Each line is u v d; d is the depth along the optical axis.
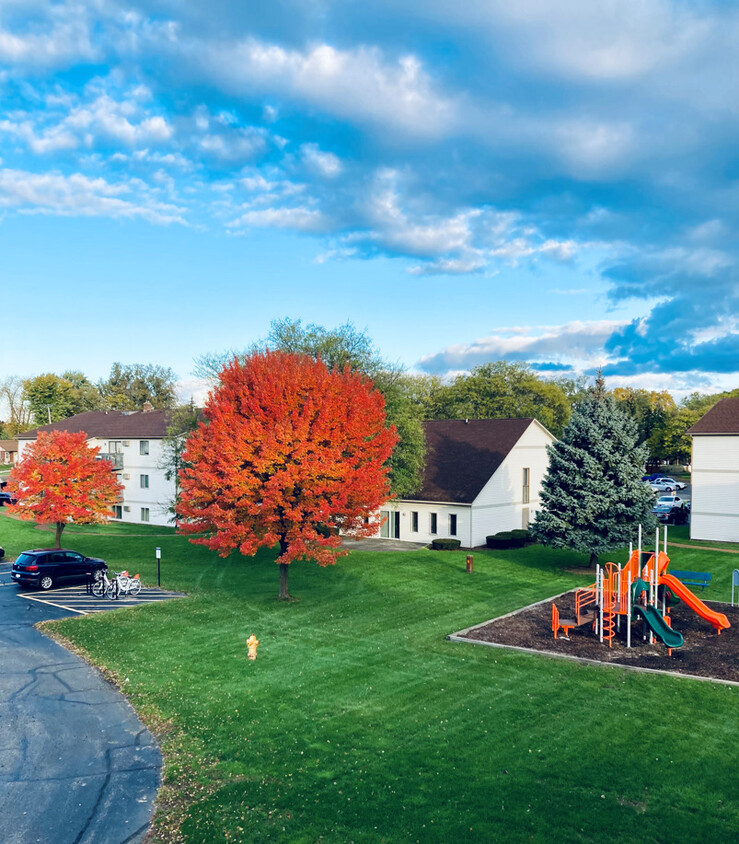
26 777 12.90
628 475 33.22
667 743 13.98
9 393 128.50
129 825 11.32
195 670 18.72
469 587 30.00
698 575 28.77
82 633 22.59
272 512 25.17
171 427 44.62
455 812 11.47
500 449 46.72
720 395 115.38
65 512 37.03
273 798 12.05
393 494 28.88
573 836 10.78
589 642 21.19
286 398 25.70
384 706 16.05
